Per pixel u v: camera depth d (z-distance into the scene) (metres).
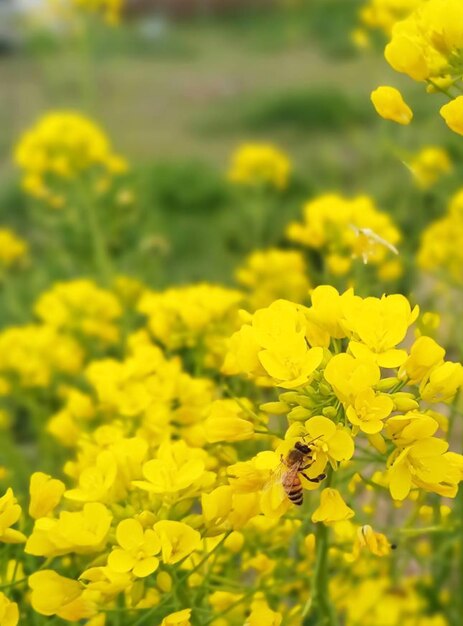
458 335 0.40
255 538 0.29
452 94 0.27
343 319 0.22
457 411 0.28
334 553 0.32
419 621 0.36
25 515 0.28
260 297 0.48
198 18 3.17
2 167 1.33
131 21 3.20
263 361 0.21
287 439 0.20
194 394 0.30
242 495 0.22
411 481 0.21
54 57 1.55
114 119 1.62
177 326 0.35
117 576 0.21
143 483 0.22
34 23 1.42
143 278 0.65
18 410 0.57
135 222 0.78
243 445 0.29
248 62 2.24
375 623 0.35
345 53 2.13
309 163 1.12
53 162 0.60
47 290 0.71
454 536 0.34
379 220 0.43
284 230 0.84
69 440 0.34
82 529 0.21
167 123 1.58
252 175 0.73
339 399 0.21
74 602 0.22
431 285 0.60
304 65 2.11
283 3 2.92
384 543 0.22
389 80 0.78
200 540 0.21
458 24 0.24
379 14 0.46
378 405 0.20
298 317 0.22
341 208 0.43
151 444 0.27
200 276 0.81
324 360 0.22
